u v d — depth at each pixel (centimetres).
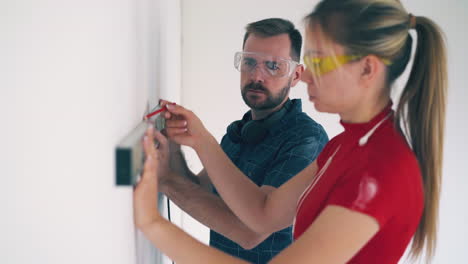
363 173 84
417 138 95
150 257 125
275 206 125
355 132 92
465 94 318
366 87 88
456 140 323
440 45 91
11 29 40
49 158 45
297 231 106
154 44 129
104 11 61
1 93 40
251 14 322
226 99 331
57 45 46
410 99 94
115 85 69
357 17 83
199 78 330
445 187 327
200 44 327
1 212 41
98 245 60
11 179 41
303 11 318
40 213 45
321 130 159
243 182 128
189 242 86
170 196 151
